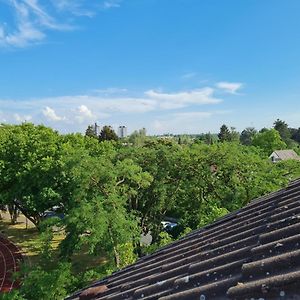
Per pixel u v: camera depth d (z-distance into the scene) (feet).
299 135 378.53
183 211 79.97
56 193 98.12
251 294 8.42
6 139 120.67
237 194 70.13
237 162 73.56
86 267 83.25
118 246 57.93
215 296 9.68
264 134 224.33
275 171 75.31
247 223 16.90
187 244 18.43
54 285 51.70
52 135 119.65
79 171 61.41
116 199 60.34
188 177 75.10
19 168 110.22
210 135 348.38
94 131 333.21
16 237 125.70
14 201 119.24
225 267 11.18
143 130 207.92
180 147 82.28
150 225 79.61
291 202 17.10
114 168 64.54
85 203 56.80
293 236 10.61
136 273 17.21
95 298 16.16
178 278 12.52
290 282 7.89
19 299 52.21
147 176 67.10
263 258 10.28
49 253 66.59
